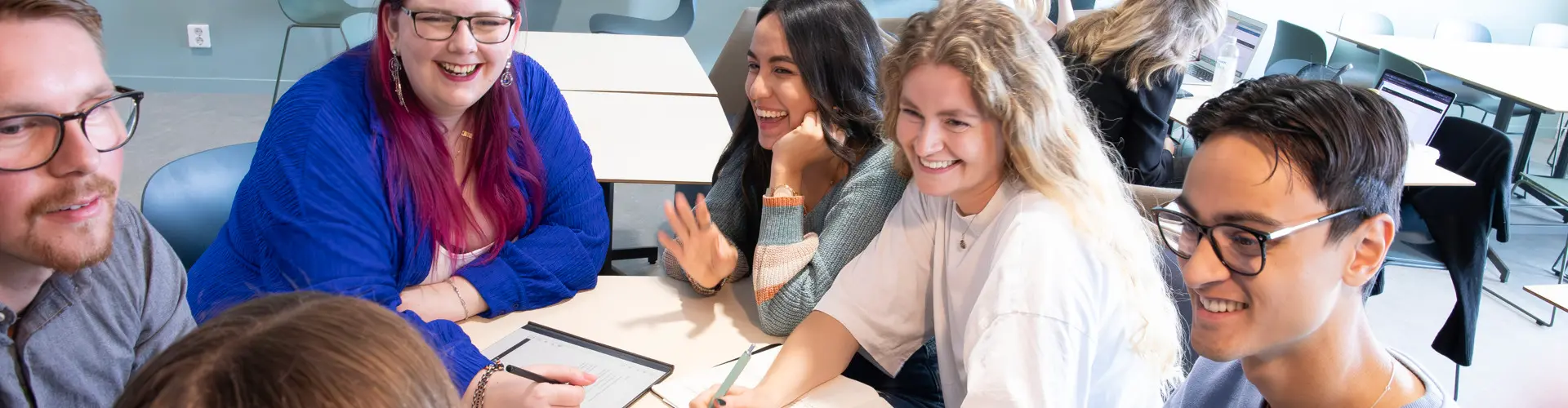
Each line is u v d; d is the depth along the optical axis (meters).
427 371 0.49
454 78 1.37
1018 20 1.19
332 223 1.33
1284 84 0.84
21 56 0.71
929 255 1.40
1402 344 3.08
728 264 1.59
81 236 0.77
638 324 1.54
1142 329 1.24
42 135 0.72
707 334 1.52
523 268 1.57
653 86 3.11
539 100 1.67
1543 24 5.45
